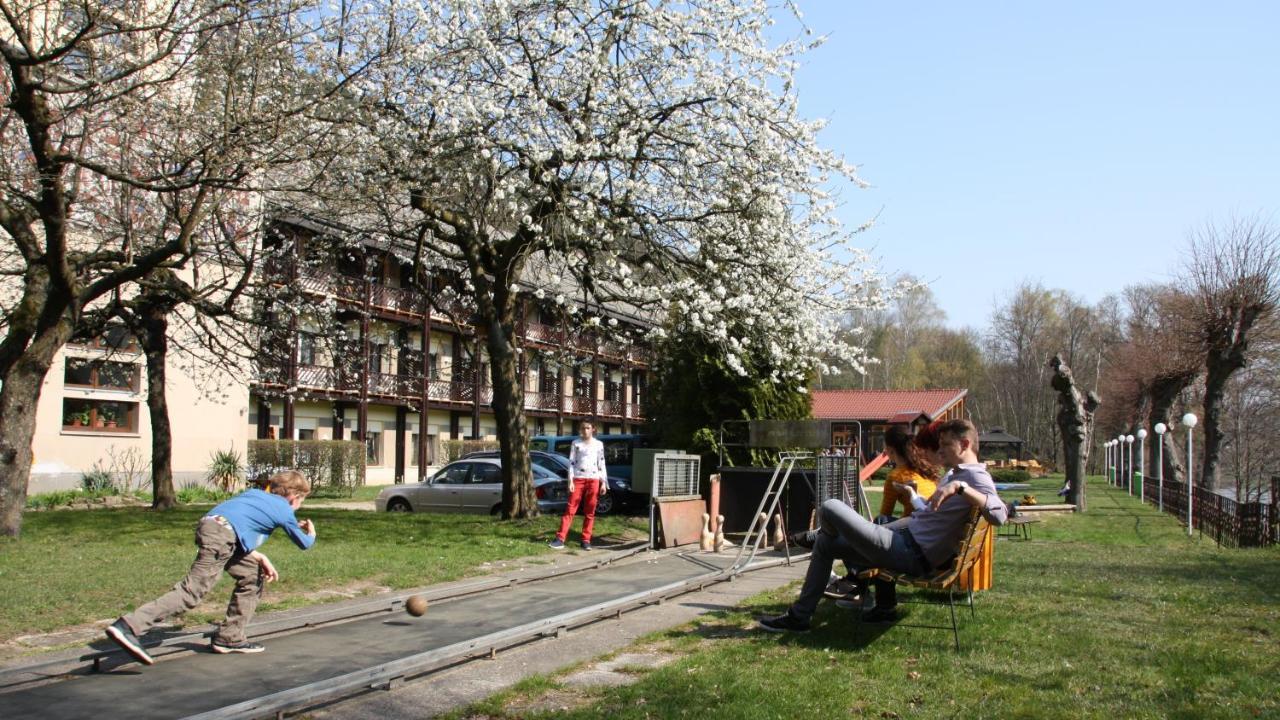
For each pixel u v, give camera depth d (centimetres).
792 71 1509
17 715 489
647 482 1688
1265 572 1012
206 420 2716
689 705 490
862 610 687
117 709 502
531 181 1448
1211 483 3369
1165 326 4100
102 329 1728
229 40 1230
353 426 3725
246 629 680
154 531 1314
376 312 3472
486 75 1448
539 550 1222
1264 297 3294
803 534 715
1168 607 769
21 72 1015
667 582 980
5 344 1235
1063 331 8425
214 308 1608
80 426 2409
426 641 680
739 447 1658
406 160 1446
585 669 593
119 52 1230
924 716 467
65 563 966
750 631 694
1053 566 1075
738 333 1599
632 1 1441
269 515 636
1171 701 491
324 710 509
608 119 1441
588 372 5016
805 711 476
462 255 1709
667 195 1529
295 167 1383
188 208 1461
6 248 1731
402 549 1170
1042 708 479
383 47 1386
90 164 1084
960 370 9006
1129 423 5353
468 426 4503
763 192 1481
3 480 1182
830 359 1828
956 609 758
